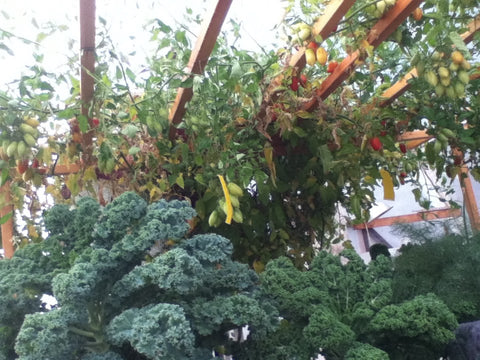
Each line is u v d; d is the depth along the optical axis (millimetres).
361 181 2678
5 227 2055
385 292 1333
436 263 1521
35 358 1026
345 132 2121
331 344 1156
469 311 1347
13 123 1576
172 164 1892
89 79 1546
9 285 1177
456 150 2564
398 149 2561
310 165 2176
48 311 1190
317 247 2604
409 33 1649
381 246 1955
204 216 1998
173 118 1825
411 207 3842
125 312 1112
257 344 1295
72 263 1221
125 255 1173
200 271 1145
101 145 1725
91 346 1167
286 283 1326
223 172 1844
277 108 1815
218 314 1192
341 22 1576
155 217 1221
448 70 1662
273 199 2252
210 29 1342
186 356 1091
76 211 1354
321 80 2000
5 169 1649
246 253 2215
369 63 1812
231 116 1832
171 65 1616
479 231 1637
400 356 1297
